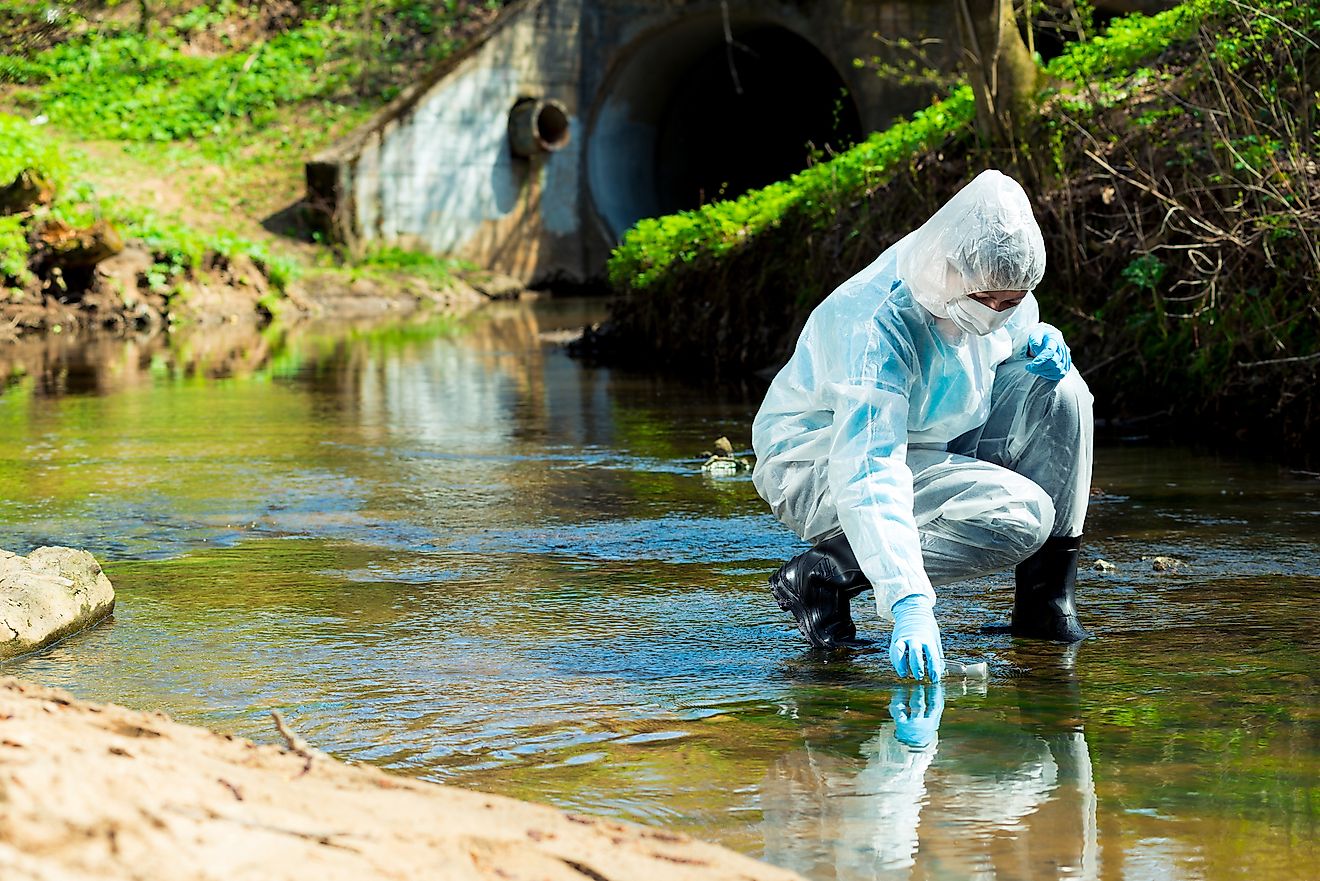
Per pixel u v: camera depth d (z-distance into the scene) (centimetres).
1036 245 433
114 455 913
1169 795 350
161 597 559
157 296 2097
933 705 423
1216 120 1011
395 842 236
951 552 474
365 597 559
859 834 327
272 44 2898
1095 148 1113
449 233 2817
